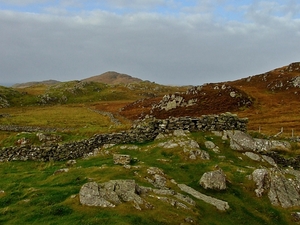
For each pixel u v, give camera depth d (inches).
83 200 641.0
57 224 568.7
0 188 826.2
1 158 1259.8
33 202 676.7
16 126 2723.9
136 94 7632.9
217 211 740.0
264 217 774.5
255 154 1176.8
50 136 1508.4
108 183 700.0
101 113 4128.9
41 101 5615.2
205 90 3752.5
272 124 2669.8
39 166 1151.0
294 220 793.6
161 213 624.1
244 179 923.4
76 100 6289.4
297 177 1031.0
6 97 5374.0
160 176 866.8
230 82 5570.9
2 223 594.9
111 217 578.9
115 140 1293.1
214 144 1206.3
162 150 1124.5
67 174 876.6
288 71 5295.3
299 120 2790.4
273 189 885.2
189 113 3208.7
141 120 3157.0
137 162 1010.1
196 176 927.7
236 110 3287.4
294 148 1347.2
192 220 635.5
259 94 4111.7
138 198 663.1
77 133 1658.5
